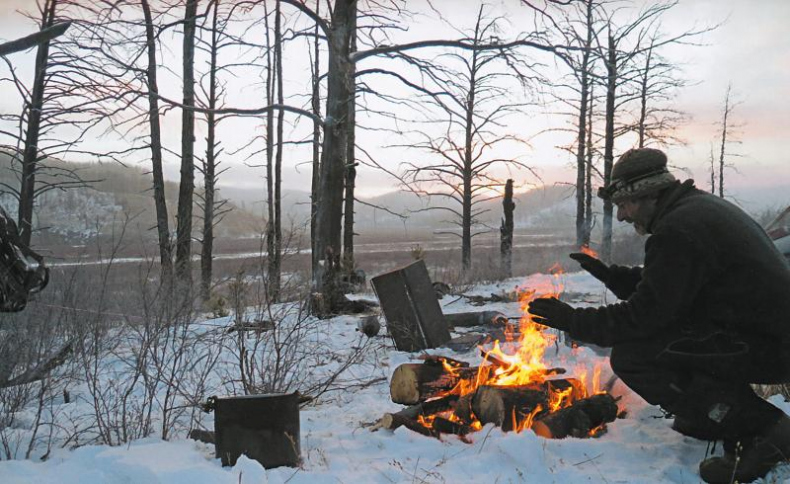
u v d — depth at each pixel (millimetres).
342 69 12477
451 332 8555
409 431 3998
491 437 3787
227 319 7461
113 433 4352
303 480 3297
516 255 33719
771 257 3234
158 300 5023
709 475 3211
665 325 3350
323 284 11008
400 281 7527
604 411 4051
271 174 20484
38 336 4738
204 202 18359
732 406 3236
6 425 4266
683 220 3307
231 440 3496
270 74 20156
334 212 12859
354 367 6445
